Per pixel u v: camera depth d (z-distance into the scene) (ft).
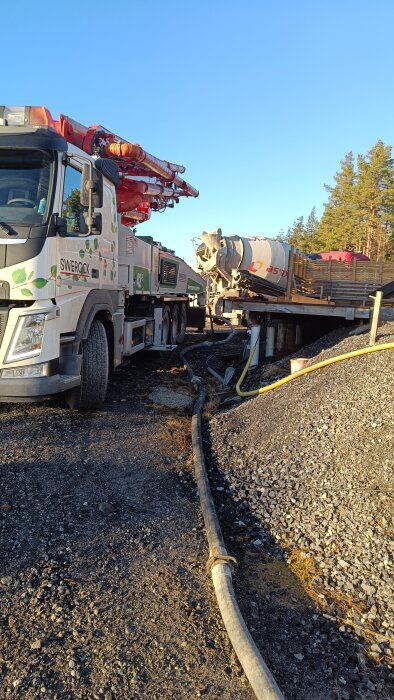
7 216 16.57
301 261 38.42
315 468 14.10
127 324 26.13
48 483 13.88
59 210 17.25
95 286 20.61
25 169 17.11
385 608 9.32
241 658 7.86
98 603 9.33
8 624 8.68
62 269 17.47
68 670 7.79
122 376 28.73
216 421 19.90
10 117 17.74
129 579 10.09
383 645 8.55
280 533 11.95
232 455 16.49
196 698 7.41
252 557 11.12
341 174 152.46
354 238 138.82
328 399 17.25
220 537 11.28
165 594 9.70
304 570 10.59
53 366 16.81
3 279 15.93
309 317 35.27
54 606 9.17
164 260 34.04
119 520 12.29
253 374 28.50
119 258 24.93
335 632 8.84
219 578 9.78
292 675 7.92
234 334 49.60
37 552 10.73
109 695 7.39
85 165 18.04
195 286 42.65
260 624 8.98
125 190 28.71
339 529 11.55
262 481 14.43
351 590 9.85
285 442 16.01
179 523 12.37
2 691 7.36
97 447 16.83
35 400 16.56
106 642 8.39
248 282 37.42
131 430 18.85
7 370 16.12
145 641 8.46
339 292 36.96
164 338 36.81
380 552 10.54
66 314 17.65
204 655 8.22
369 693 7.67
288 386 20.65
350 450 14.06
